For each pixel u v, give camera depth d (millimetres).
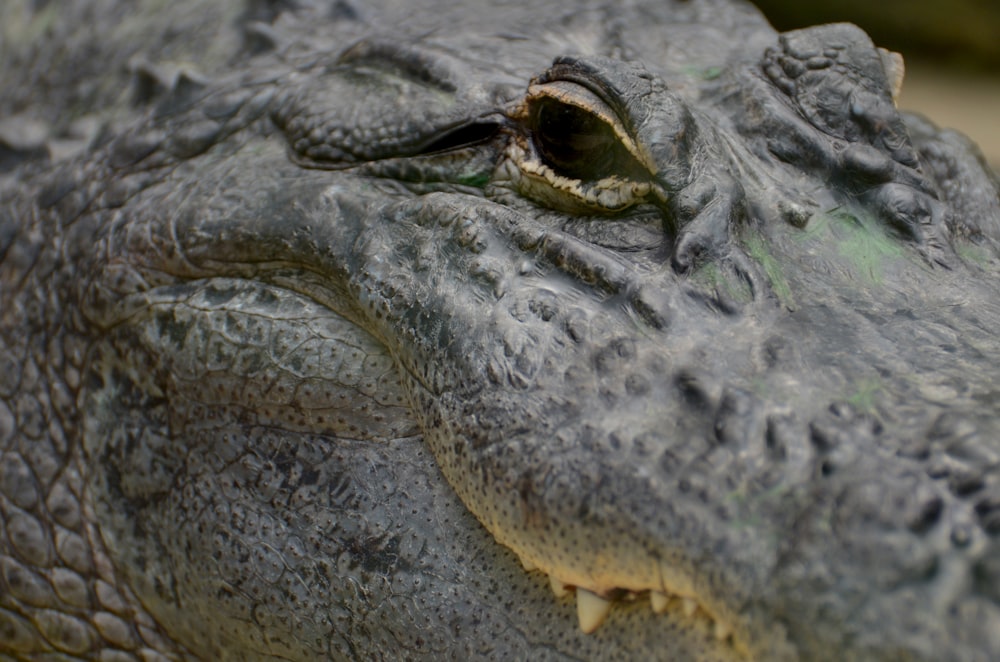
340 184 1024
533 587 969
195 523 1026
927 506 912
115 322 1051
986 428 923
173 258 1040
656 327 959
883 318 962
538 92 1000
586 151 996
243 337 1019
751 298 964
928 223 996
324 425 1006
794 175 1005
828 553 913
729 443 933
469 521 981
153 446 1041
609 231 990
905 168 1007
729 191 983
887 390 938
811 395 937
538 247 980
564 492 943
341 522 999
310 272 1017
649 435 940
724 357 950
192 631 1042
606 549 939
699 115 1015
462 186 1017
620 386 950
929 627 901
